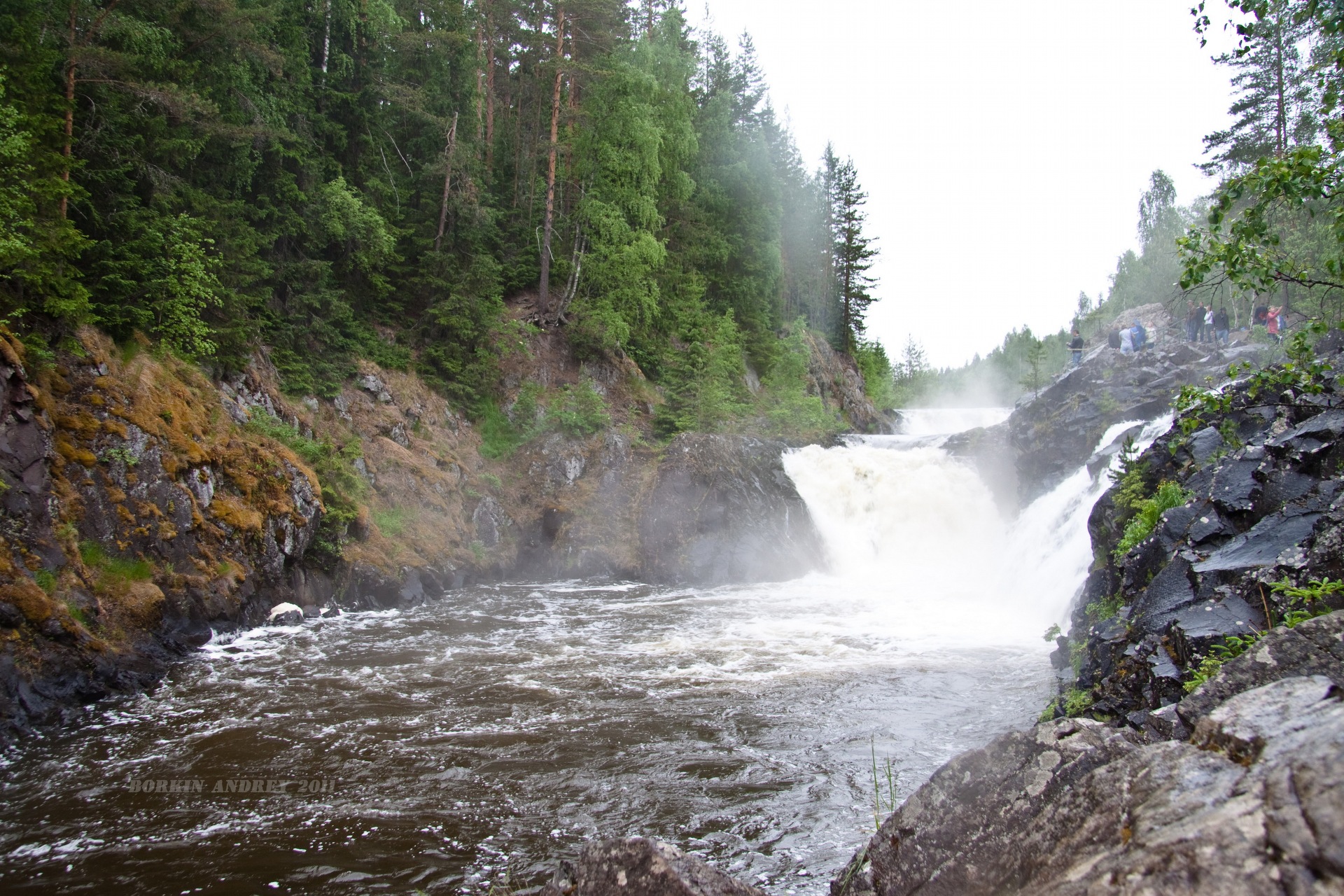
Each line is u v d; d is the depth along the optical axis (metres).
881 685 13.12
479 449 28.55
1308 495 8.35
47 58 16.23
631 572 26.05
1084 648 10.99
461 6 36.38
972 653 15.27
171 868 7.24
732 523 26.72
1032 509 22.77
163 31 20.17
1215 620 7.25
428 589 22.02
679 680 13.46
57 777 9.17
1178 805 2.89
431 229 31.89
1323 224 16.64
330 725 11.03
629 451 29.45
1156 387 22.56
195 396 17.73
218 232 20.02
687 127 36.78
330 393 23.95
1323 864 2.25
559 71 33.34
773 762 9.91
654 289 34.66
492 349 30.78
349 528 21.05
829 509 29.14
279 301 24.31
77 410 14.45
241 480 17.50
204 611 15.26
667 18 37.62
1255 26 7.45
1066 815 3.55
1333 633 4.07
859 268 58.84
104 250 17.08
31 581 11.73
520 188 39.75
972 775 4.38
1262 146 29.69
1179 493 11.34
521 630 17.69
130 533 14.27
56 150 16.52
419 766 9.66
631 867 4.21
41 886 6.90
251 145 23.38
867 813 8.49
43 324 14.56
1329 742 2.62
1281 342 17.95
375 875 7.16
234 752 10.01
